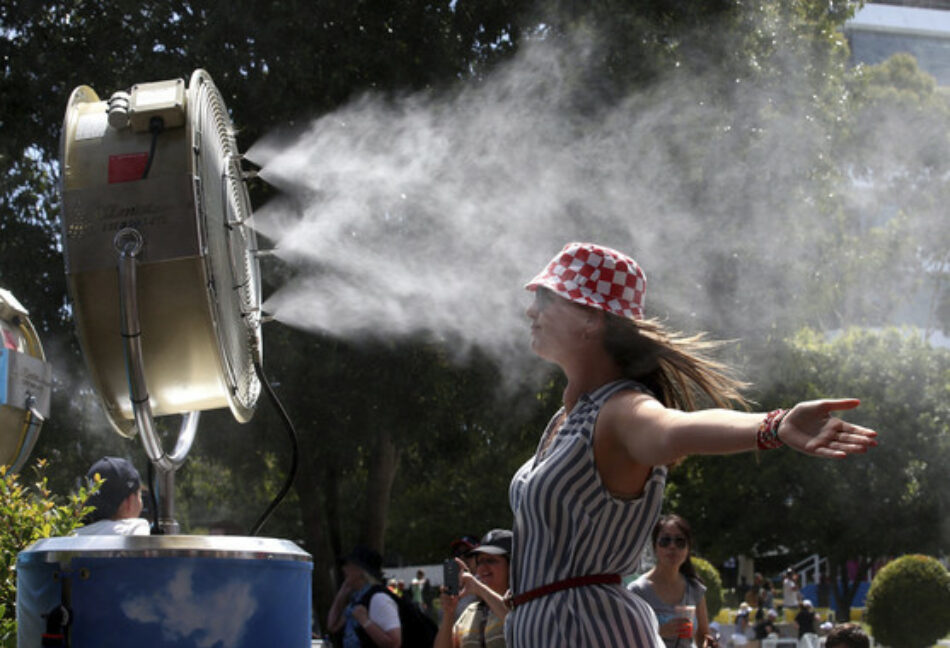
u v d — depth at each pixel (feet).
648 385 7.88
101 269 8.07
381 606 22.09
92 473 13.91
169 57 41.27
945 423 89.10
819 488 88.94
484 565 15.07
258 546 8.00
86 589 7.48
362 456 55.11
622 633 7.41
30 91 42.65
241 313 9.56
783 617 101.65
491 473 59.62
